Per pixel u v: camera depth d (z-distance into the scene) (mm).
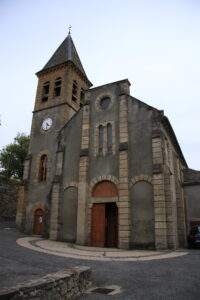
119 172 17078
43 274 7656
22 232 21828
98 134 19219
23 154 35531
